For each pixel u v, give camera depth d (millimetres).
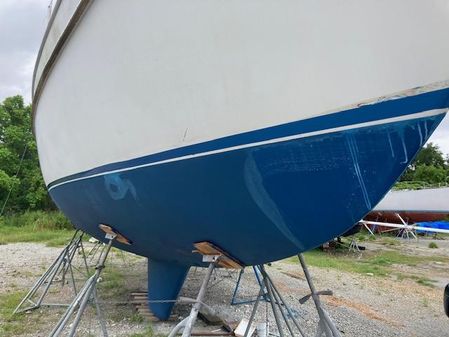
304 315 5352
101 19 2514
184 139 2219
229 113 2051
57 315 4781
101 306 5109
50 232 14227
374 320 5527
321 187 2012
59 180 3719
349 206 2037
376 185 1935
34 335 4145
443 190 15359
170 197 2428
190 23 2090
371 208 2039
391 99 1796
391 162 1870
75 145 3127
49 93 3543
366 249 14281
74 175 3258
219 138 2098
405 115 1793
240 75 1996
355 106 1838
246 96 1994
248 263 2721
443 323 5598
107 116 2641
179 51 2152
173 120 2244
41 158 4516
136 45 2332
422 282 8484
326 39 1831
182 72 2160
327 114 1878
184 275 4348
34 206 18250
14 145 19047
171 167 2303
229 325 4473
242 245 2494
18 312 4824
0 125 19406
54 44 3211
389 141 1834
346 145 1887
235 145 2061
